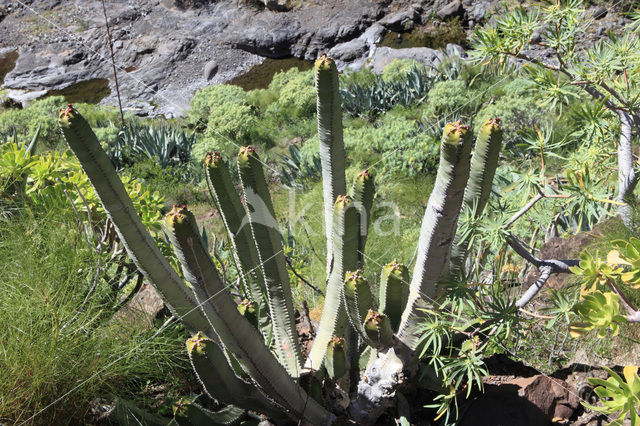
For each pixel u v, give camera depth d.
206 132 12.66
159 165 10.87
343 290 2.23
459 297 2.23
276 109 13.91
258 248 2.34
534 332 2.97
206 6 20.83
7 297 2.41
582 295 1.92
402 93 13.22
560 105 3.25
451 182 1.98
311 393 2.45
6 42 20.69
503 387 2.53
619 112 3.39
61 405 2.31
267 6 20.22
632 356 2.76
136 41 19.97
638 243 1.76
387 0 19.44
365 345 2.67
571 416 2.54
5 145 3.18
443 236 2.11
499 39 3.25
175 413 2.22
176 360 2.72
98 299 2.65
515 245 2.32
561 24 3.26
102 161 1.92
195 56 19.44
